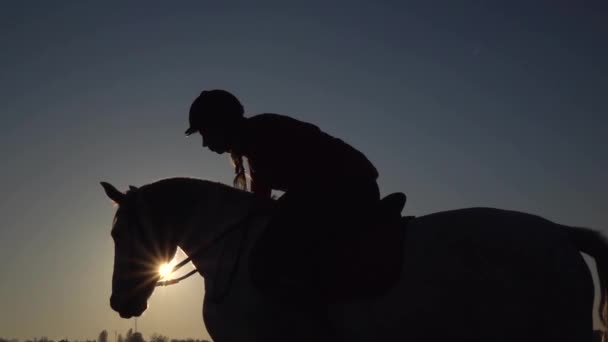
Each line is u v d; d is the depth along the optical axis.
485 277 4.71
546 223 4.88
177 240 5.84
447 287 4.75
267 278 5.08
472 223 4.89
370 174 5.24
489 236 4.80
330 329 5.02
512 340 4.64
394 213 5.11
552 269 4.65
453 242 4.84
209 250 5.68
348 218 5.06
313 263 5.02
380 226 5.04
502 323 4.65
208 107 5.51
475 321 4.69
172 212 5.81
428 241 4.90
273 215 5.21
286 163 5.30
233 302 5.37
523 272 4.68
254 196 5.70
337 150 5.29
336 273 4.96
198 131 5.64
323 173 5.18
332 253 5.02
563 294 4.61
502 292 4.67
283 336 5.21
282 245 5.05
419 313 4.77
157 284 5.88
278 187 5.46
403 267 4.86
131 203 5.86
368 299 4.89
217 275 5.54
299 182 5.27
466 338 4.71
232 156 5.87
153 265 5.79
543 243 4.73
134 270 5.76
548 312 4.61
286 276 5.05
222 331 5.41
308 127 5.36
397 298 4.82
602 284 4.75
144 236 5.79
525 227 4.82
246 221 5.58
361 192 5.12
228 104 5.51
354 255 4.96
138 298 5.76
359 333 4.91
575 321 4.58
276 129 5.32
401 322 4.81
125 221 5.85
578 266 4.68
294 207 5.09
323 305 5.02
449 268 4.78
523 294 4.64
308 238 5.03
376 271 4.86
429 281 4.79
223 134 5.55
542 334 4.61
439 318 4.74
